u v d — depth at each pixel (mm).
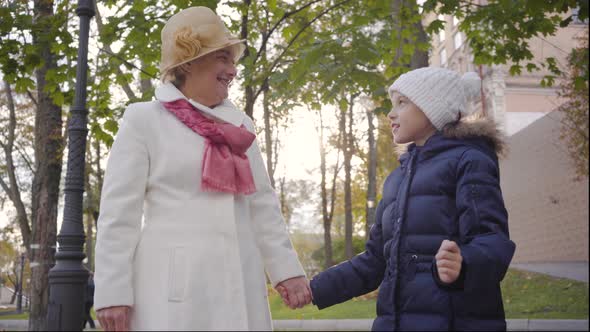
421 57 7844
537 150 21641
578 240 19188
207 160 2195
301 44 7691
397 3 7195
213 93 2430
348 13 8203
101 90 7117
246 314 2096
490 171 2117
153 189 2225
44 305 8055
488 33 7551
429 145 2295
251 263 2232
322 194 26156
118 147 2230
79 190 4930
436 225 2166
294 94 7930
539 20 6914
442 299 2080
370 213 22016
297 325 11852
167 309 2025
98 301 2027
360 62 6871
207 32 2381
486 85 29062
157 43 6586
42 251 8156
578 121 16719
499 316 2080
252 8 7051
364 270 2588
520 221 23875
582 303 10586
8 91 13484
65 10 6574
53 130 8273
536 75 28938
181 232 2125
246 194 2262
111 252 2084
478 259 1884
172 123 2295
